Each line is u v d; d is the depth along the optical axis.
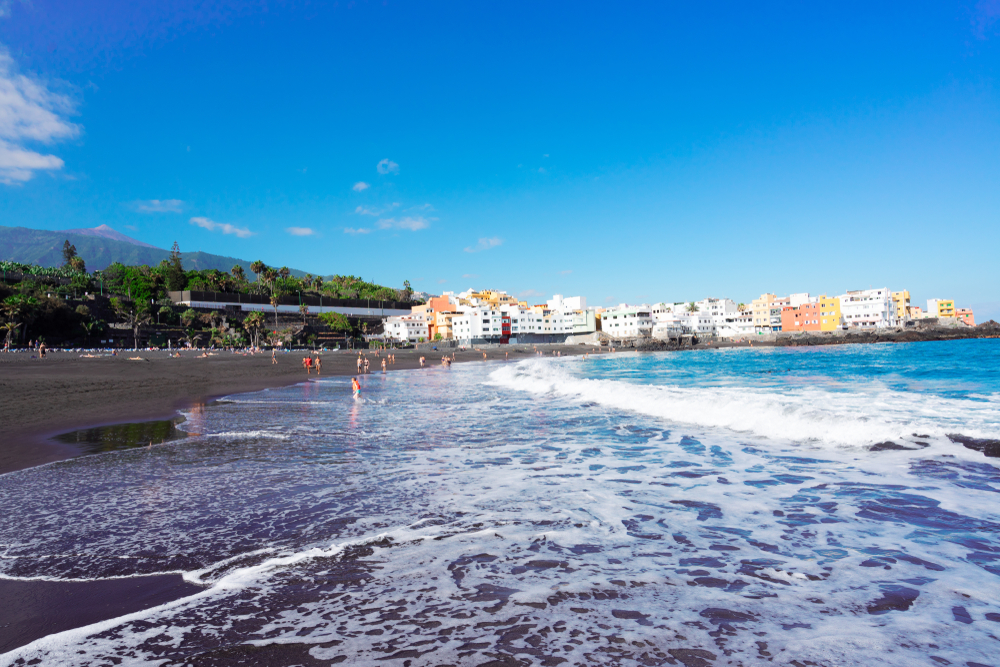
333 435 14.55
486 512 7.38
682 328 160.25
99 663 3.76
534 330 166.38
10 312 81.12
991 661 3.55
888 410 15.95
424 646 3.89
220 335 115.31
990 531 6.18
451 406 21.81
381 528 6.75
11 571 5.60
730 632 4.04
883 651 3.72
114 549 6.16
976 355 61.06
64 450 12.55
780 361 63.00
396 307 173.88
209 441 13.67
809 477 8.95
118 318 106.38
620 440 13.04
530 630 4.12
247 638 4.07
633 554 5.77
